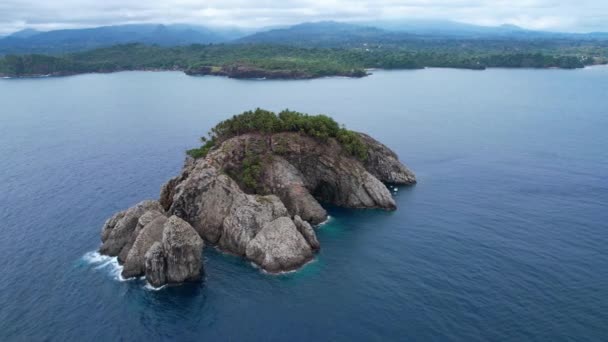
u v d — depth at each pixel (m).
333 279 68.56
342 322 58.12
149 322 58.97
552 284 65.50
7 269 71.50
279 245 73.06
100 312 61.09
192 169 92.75
